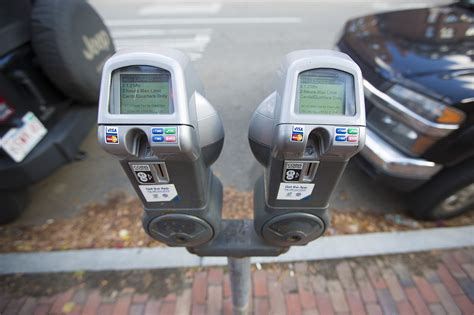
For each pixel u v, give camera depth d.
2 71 1.98
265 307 1.94
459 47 2.37
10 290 2.04
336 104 0.82
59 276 2.11
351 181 2.84
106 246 2.29
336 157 0.87
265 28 6.12
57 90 2.51
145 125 0.79
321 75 0.82
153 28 6.13
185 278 2.08
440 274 2.08
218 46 5.22
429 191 2.23
